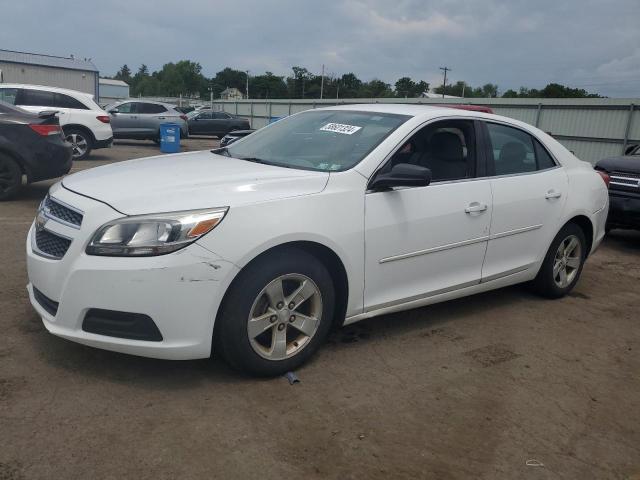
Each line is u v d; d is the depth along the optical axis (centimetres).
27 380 313
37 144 793
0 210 738
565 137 2200
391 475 259
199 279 296
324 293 345
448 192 400
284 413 301
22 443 261
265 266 317
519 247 461
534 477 267
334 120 430
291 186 336
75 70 4494
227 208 306
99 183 339
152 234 293
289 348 341
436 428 299
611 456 288
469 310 477
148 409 295
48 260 314
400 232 372
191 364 344
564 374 373
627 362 398
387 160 374
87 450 259
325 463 264
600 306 513
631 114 2000
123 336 300
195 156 430
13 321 385
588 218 514
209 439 274
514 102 2366
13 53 4297
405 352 386
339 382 338
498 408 324
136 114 2111
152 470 250
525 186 455
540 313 482
